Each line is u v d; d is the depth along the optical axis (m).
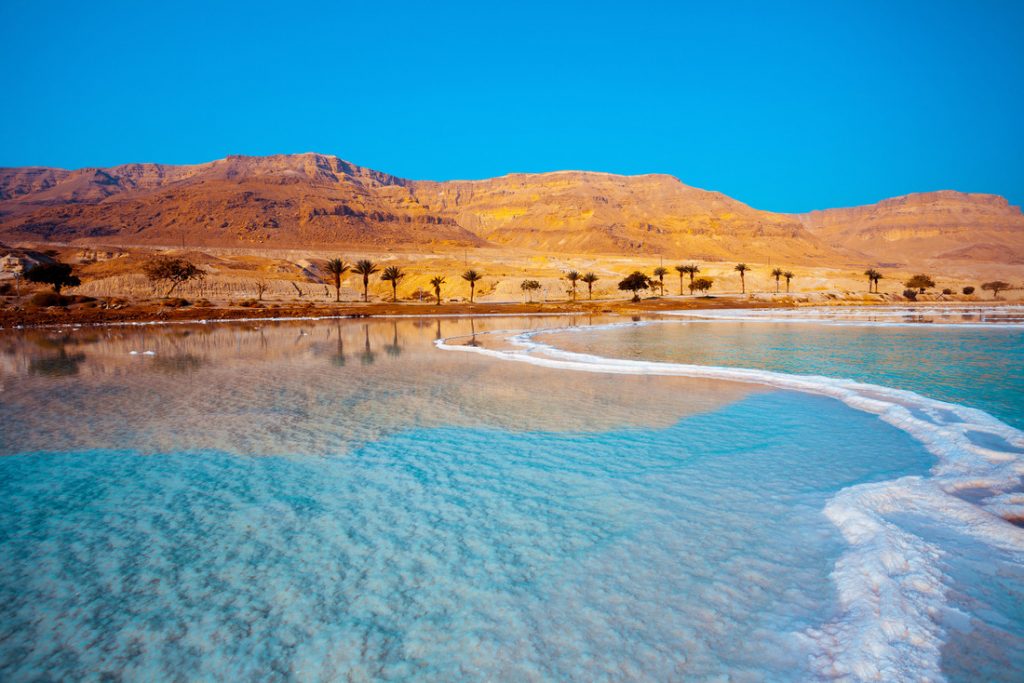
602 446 13.34
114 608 6.78
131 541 8.53
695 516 9.12
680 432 14.56
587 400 18.92
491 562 7.72
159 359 32.31
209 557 8.00
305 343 42.06
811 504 9.54
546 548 8.09
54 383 23.61
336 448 13.40
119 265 131.12
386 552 8.08
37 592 7.14
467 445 13.55
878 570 7.00
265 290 121.56
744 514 9.17
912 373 24.67
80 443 14.03
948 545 7.81
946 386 21.20
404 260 191.00
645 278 109.06
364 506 9.81
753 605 6.54
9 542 8.52
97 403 19.12
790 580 7.07
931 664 5.37
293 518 9.32
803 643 5.82
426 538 8.51
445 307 94.12
